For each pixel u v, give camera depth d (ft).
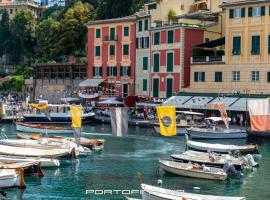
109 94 327.47
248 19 253.85
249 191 129.39
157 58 300.61
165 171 147.33
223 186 134.00
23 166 141.28
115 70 327.47
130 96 305.32
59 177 143.84
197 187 131.34
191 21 307.78
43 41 491.31
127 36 320.91
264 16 247.91
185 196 108.78
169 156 177.47
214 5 320.50
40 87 378.73
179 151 188.85
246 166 154.81
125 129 172.96
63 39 406.62
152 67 303.68
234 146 178.70
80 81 351.46
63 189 130.00
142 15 312.91
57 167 157.89
